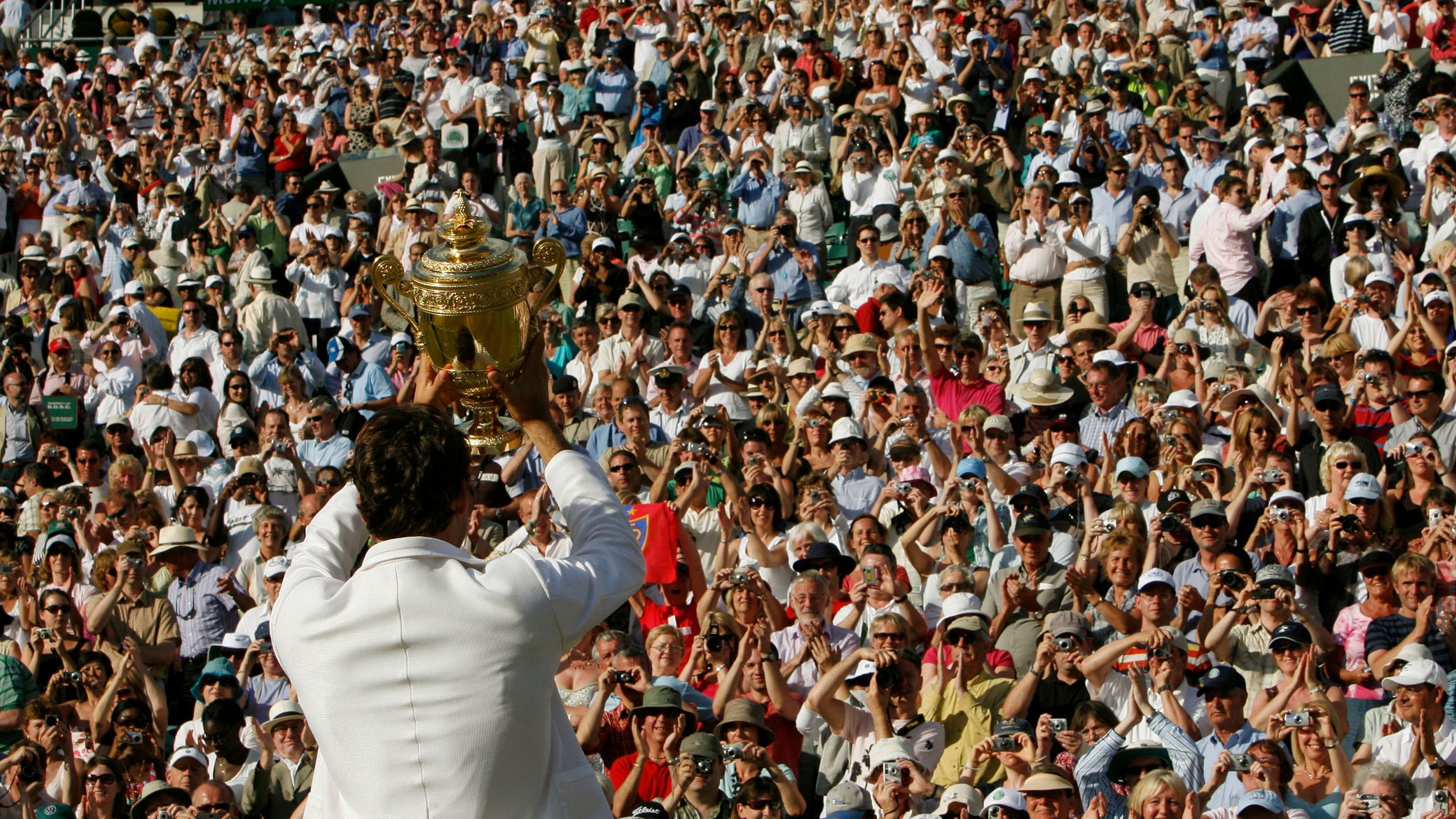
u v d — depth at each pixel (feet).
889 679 105.91
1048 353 168.35
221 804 107.45
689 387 176.45
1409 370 160.04
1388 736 103.14
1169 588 110.42
